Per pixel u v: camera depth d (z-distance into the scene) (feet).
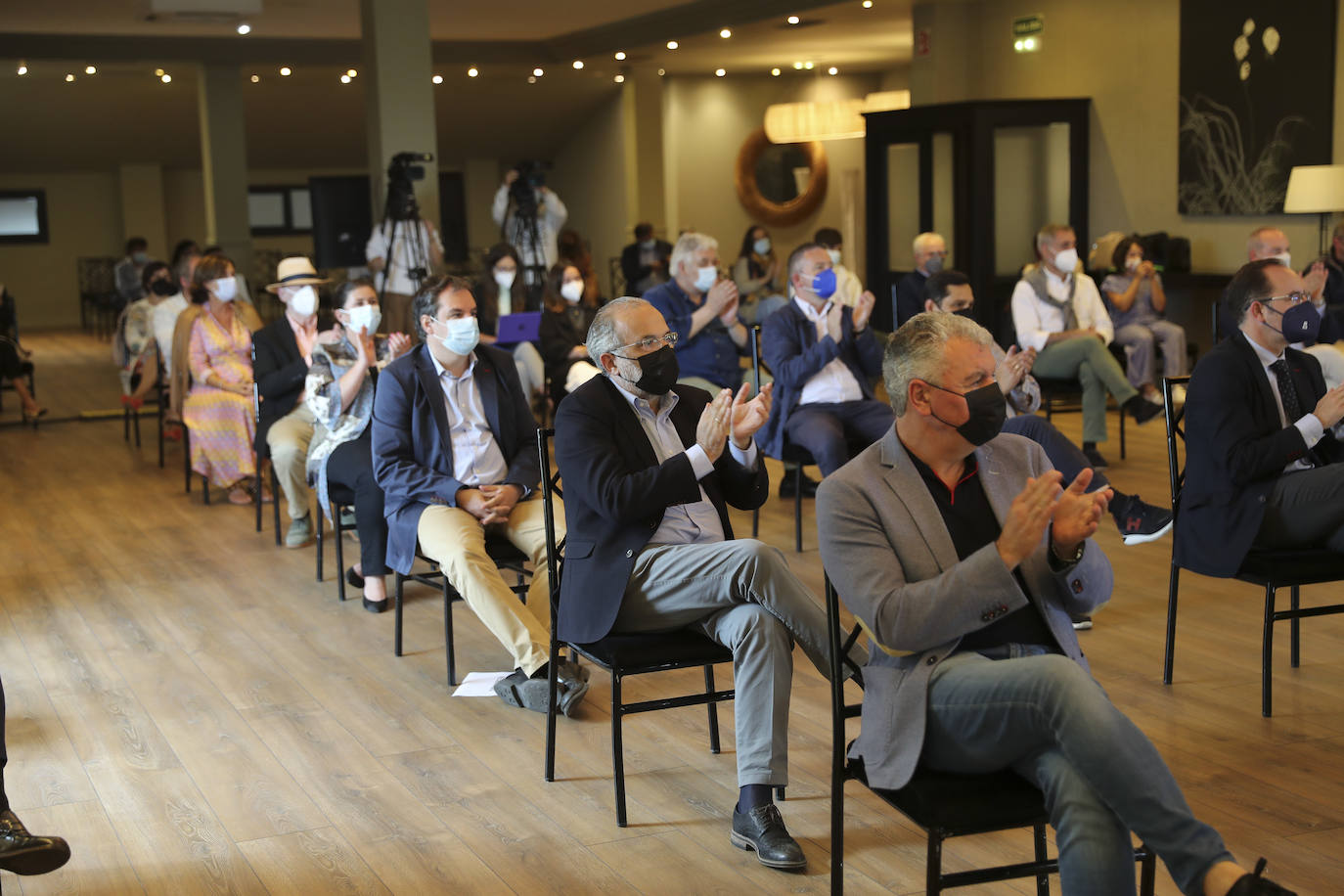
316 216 38.22
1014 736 6.55
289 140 55.11
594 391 9.67
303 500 17.63
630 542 9.32
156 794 9.97
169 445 26.50
